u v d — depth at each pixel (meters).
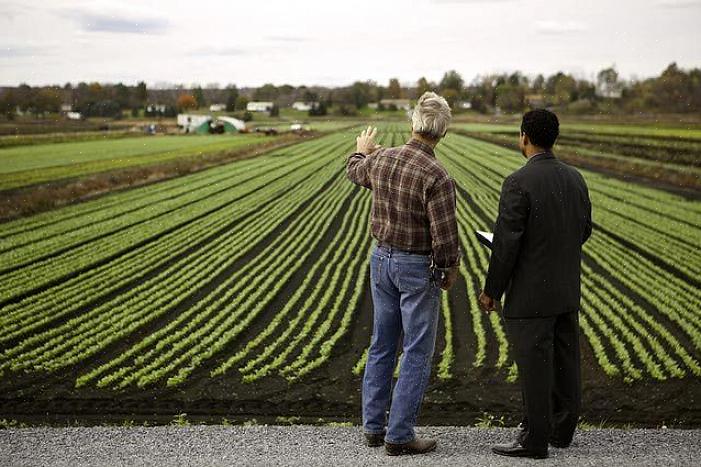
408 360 4.79
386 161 4.80
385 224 4.79
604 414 9.64
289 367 11.27
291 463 4.51
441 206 4.58
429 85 147.38
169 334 13.33
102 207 30.23
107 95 162.25
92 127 111.25
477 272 17.72
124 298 15.89
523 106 137.12
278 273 18.16
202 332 13.18
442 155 57.81
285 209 30.45
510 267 4.62
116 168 46.22
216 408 9.91
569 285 4.70
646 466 4.41
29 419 9.48
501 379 10.91
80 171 44.16
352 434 5.44
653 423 9.34
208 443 5.10
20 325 13.95
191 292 16.30
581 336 12.95
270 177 43.41
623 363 11.34
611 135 71.62
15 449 4.95
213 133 101.50
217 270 18.55
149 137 90.00
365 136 5.41
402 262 4.73
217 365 11.63
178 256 20.77
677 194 34.03
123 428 5.56
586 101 124.06
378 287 4.91
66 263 19.41
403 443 4.74
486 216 28.55
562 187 4.66
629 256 20.17
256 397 10.29
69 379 10.99
